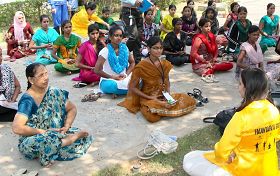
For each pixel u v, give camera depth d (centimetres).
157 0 1485
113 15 1395
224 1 1535
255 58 649
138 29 870
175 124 521
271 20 902
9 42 866
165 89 557
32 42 829
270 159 326
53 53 759
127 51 631
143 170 413
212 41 723
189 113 554
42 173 411
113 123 528
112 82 606
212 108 570
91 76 666
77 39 782
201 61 711
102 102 602
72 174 407
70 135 435
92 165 424
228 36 830
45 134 417
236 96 614
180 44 788
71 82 700
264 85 307
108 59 614
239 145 324
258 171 325
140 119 539
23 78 728
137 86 551
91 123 529
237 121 310
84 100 605
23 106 414
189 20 953
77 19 913
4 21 1227
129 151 451
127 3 875
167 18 935
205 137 479
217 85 668
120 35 610
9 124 536
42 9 1291
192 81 691
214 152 349
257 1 1653
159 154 442
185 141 468
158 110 522
